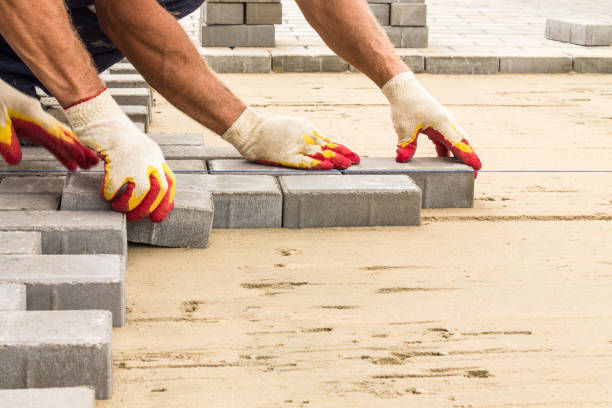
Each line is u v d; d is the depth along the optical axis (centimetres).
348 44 334
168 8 329
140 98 473
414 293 247
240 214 301
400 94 337
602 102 584
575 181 373
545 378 200
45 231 250
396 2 732
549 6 1181
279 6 716
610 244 294
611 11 1123
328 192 301
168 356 206
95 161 305
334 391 192
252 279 255
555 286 255
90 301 218
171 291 245
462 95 602
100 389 187
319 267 266
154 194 265
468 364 206
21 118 302
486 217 321
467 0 1241
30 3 248
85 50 269
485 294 248
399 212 307
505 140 455
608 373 203
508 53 725
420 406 187
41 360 183
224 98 321
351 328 224
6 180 300
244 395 190
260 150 328
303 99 571
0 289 207
